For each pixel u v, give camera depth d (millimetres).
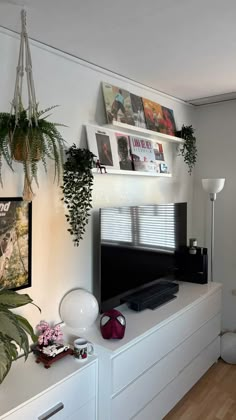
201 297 2529
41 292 1903
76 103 2080
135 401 1897
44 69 1878
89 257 2203
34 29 1686
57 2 1439
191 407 2311
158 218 2625
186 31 1729
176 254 2861
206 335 2660
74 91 2064
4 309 1457
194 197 3383
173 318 2180
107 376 1731
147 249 2504
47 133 1504
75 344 1761
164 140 2875
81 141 2117
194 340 2480
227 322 3195
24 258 1791
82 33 1736
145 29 1704
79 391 1659
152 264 2564
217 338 2867
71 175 1959
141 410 1952
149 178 2768
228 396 2434
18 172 1733
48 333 1772
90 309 1943
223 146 3172
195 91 2805
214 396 2434
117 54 2020
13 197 1715
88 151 1978
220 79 2502
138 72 2332
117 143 2365
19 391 1460
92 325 2033
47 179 1899
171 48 1935
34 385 1506
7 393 1444
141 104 2613
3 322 1375
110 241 2152
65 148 1993
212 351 2781
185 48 1937
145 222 2479
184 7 1499
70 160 1946
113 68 2250
